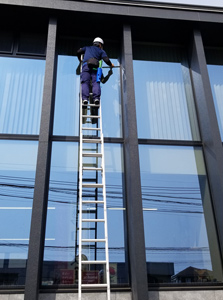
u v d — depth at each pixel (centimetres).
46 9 560
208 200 502
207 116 525
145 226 476
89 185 436
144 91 588
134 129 492
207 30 613
